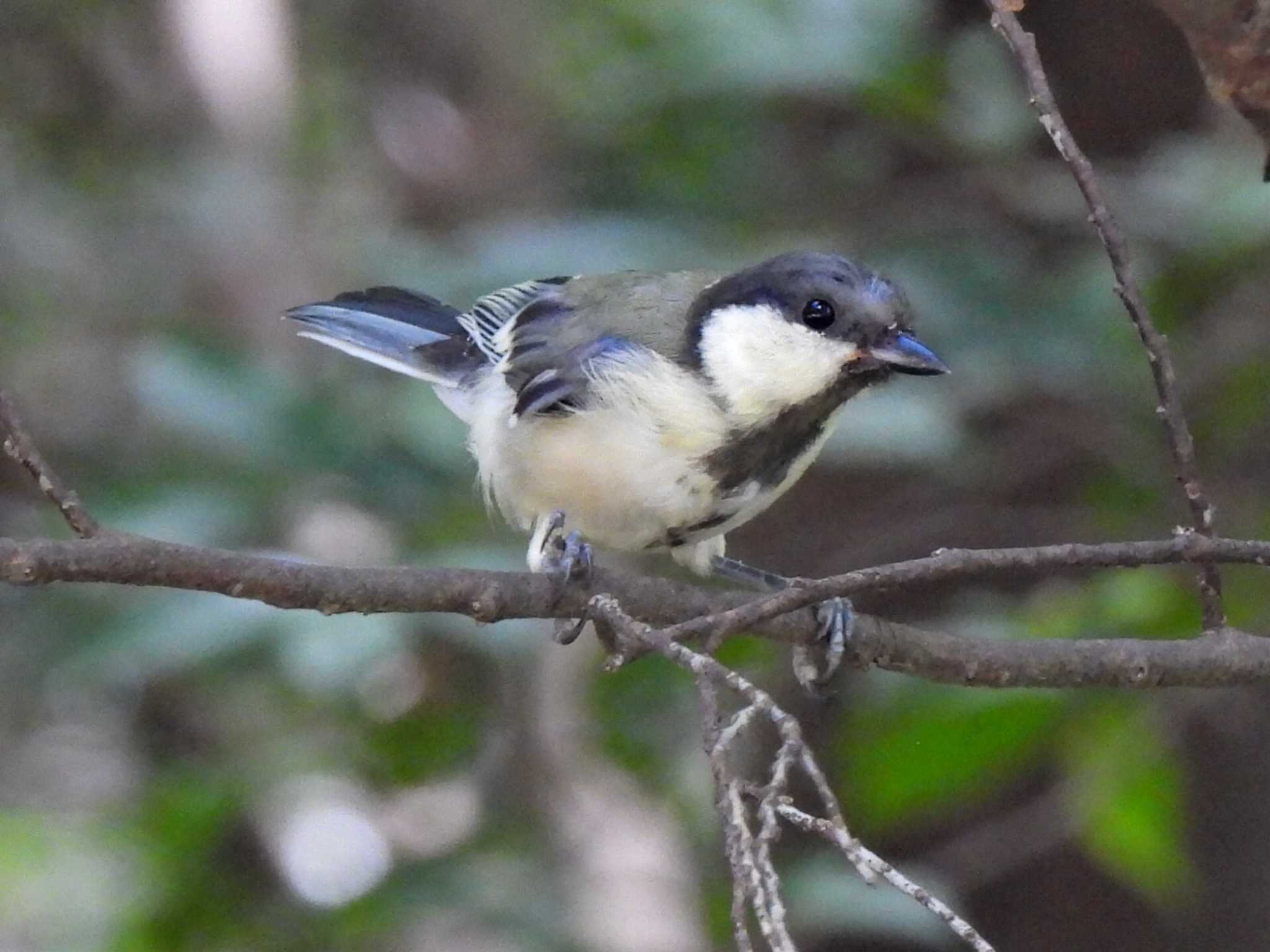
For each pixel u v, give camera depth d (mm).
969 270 10781
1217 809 10938
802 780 10398
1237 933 10891
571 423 7922
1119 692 9070
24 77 13922
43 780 13977
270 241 13664
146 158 13992
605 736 11297
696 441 7793
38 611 11977
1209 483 10789
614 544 8359
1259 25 6406
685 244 10727
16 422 5332
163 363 9734
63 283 13602
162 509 9539
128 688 12852
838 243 11078
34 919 11219
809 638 7066
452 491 9938
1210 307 11062
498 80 14508
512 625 9289
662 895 11625
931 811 9953
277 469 9742
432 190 14492
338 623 8898
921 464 10812
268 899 10453
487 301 9508
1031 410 11297
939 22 11906
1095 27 11445
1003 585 10836
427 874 10258
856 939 10906
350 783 11406
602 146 13359
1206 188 10477
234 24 14148
